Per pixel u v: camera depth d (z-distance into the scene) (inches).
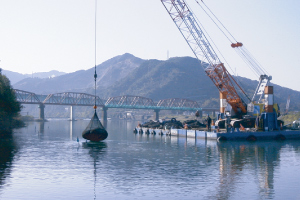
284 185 1653.5
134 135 5103.3
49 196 1448.1
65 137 4623.5
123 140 4111.7
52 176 1836.9
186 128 4714.6
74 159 2461.9
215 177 1833.2
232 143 3599.9
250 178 1808.6
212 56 4475.9
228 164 2260.1
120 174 1904.5
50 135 5022.1
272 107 4067.4
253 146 3316.9
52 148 3171.8
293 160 2433.6
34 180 1736.0
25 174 1884.8
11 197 1432.1
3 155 2650.1
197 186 1630.2
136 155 2701.8
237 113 4475.9
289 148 3152.1
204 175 1887.3
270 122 4042.8
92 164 2244.1
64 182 1697.8
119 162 2333.9
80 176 1844.2
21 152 2851.9
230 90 4480.8
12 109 5334.6
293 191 1542.8
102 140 4057.6
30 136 4768.7
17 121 7293.3
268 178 1811.0
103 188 1585.9
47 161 2358.5
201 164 2263.8
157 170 2031.3
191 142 3772.1
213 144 3516.2
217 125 4392.2
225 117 4377.5
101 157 2581.2
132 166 2174.0
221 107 4566.9
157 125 5782.5
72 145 3459.6
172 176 1854.1
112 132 6102.4
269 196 1466.5
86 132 3791.8
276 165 2225.6
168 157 2583.7
